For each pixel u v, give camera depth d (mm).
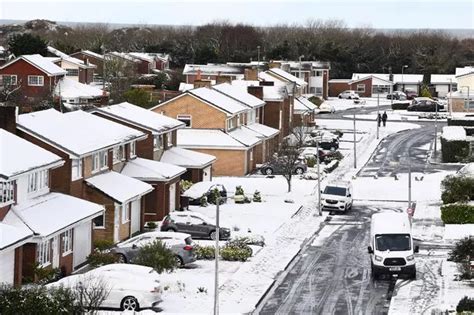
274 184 79125
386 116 128375
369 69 188875
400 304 42000
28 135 49906
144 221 58562
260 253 53250
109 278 39188
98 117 61906
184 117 85312
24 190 44812
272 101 100938
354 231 61031
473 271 47469
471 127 106750
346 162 94438
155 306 39969
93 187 52000
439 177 82625
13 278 40375
